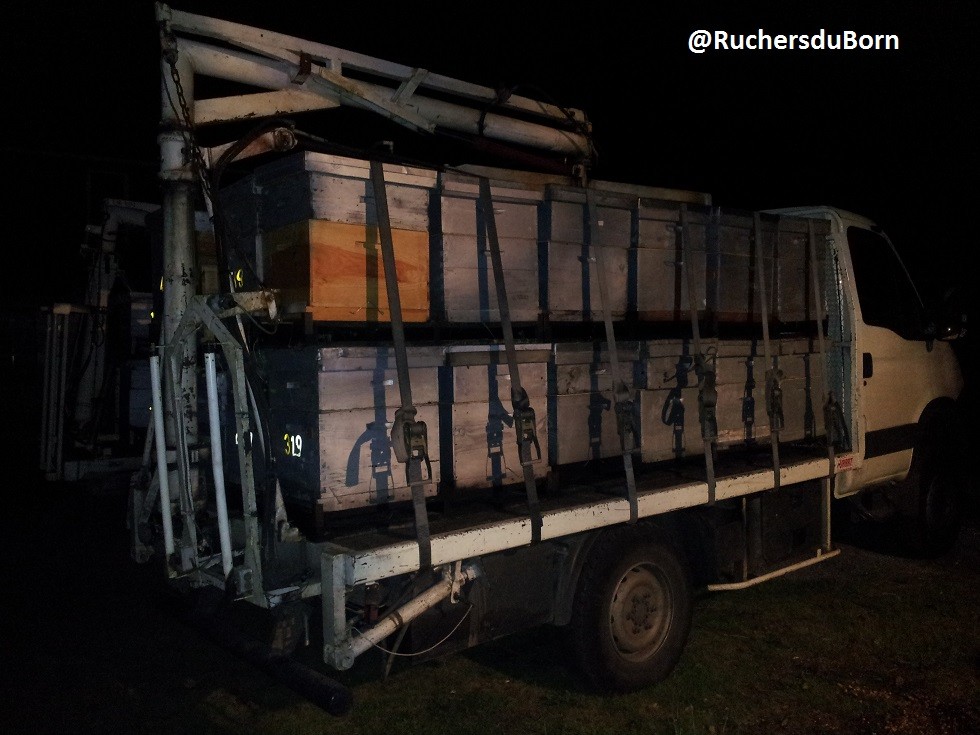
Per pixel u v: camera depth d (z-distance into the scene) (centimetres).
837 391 547
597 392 391
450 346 338
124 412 887
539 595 363
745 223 483
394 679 418
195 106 446
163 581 604
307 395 311
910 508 610
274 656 306
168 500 362
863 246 578
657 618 403
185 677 429
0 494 954
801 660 433
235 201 398
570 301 402
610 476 422
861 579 580
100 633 496
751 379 472
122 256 948
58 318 889
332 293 337
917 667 426
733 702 384
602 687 376
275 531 304
